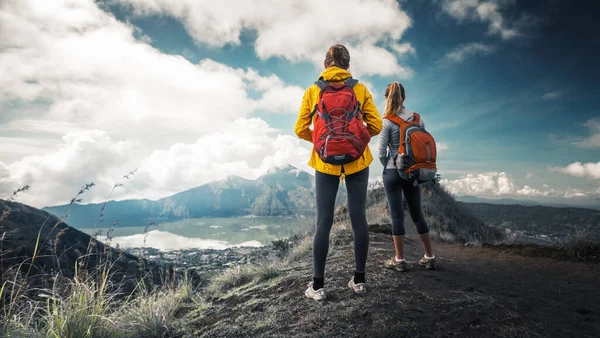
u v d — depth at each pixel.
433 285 2.57
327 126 2.16
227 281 3.79
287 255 5.21
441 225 9.33
